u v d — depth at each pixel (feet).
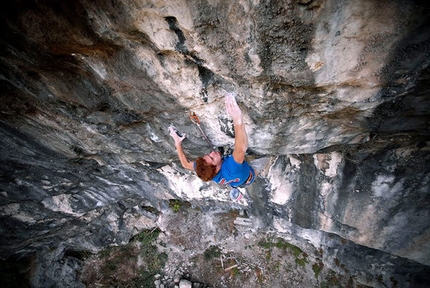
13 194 21.02
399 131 11.28
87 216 29.04
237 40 7.74
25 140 16.03
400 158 13.53
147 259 35.73
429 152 12.60
